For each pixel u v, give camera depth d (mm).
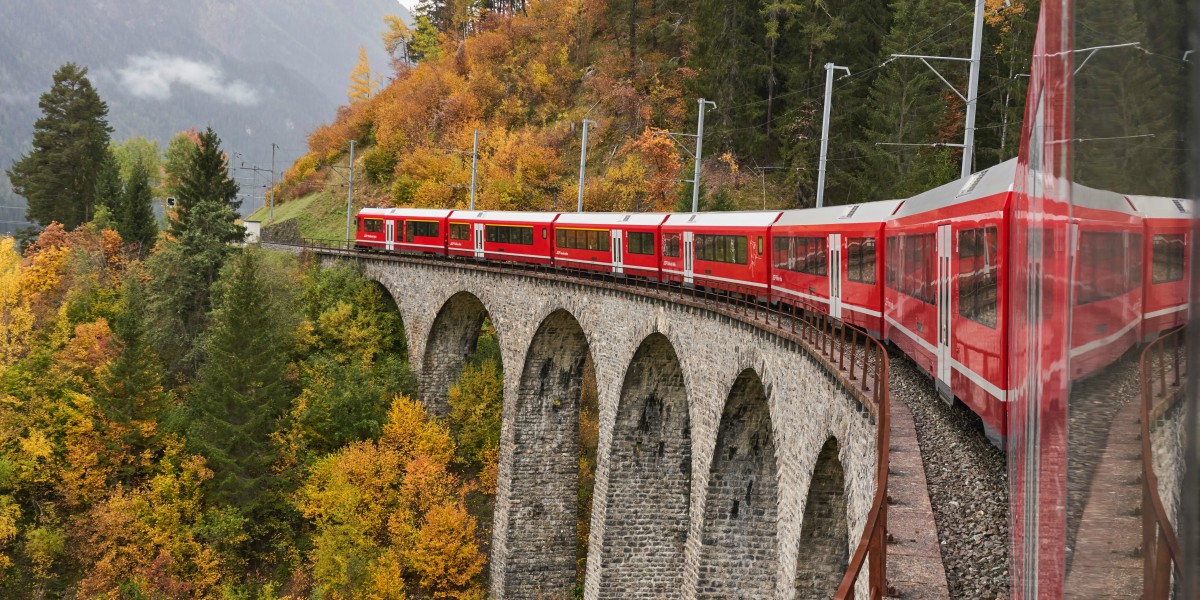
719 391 27438
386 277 62469
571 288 39688
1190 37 2061
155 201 116125
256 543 48125
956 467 13859
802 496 20609
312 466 50188
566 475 46531
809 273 28328
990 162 56312
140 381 50125
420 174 92625
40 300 63031
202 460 47938
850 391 16562
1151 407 2656
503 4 122625
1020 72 52062
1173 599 2463
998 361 13281
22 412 52531
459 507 49688
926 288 18609
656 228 39875
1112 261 2795
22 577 45250
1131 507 2762
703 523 28609
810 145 65750
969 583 10211
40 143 93875
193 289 63469
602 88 88062
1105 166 2789
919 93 56000
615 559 36531
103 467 48656
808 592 20656
